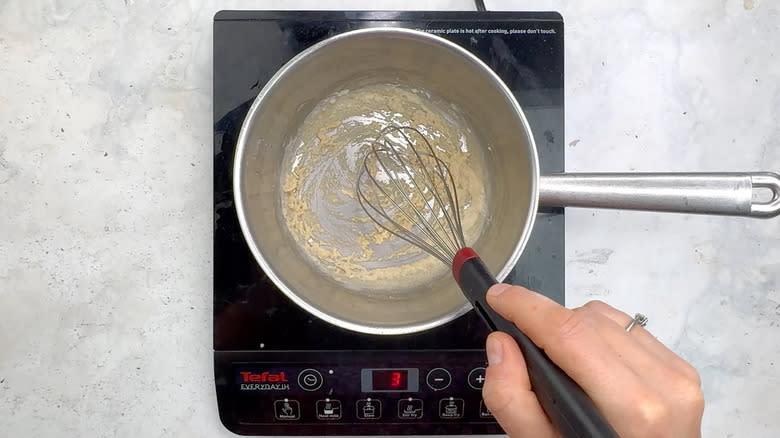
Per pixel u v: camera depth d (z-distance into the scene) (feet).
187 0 1.59
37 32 1.58
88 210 1.58
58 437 1.59
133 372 1.60
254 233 1.29
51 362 1.59
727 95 1.64
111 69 1.59
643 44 1.63
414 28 1.53
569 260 1.62
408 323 1.26
